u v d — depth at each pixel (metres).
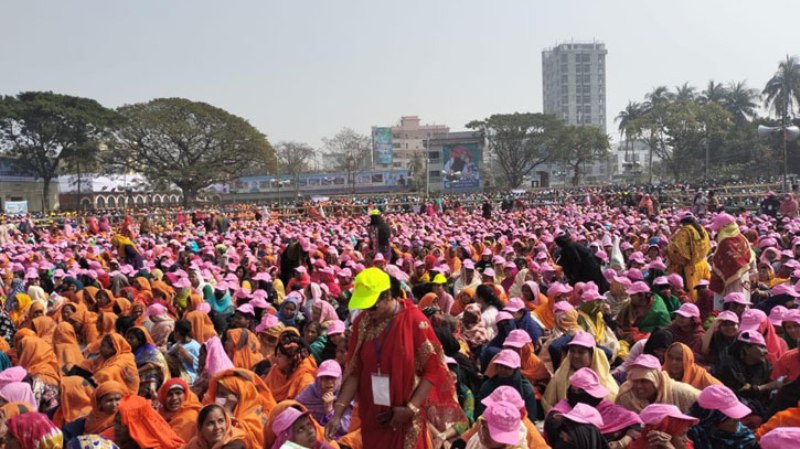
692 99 92.81
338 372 6.72
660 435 5.20
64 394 7.09
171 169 71.25
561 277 12.71
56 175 72.44
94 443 5.29
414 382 4.63
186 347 8.88
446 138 101.94
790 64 71.62
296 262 16.16
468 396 7.12
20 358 8.43
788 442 4.36
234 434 5.70
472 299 10.81
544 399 7.24
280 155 109.75
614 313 10.13
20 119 66.12
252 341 8.95
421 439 4.64
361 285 4.58
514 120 87.81
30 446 5.26
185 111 70.50
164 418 6.36
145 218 35.59
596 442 5.21
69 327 9.55
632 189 66.94
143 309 10.30
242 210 50.69
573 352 6.96
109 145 70.31
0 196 74.56
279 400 7.48
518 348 7.80
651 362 6.23
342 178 95.88
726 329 7.61
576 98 198.12
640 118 85.31
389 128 112.00
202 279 13.34
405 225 30.28
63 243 27.36
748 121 89.94
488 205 36.78
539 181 108.62
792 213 28.59
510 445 4.95
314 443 5.23
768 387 6.93
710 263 14.51
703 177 83.56
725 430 5.55
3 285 15.91
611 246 18.27
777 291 9.61
